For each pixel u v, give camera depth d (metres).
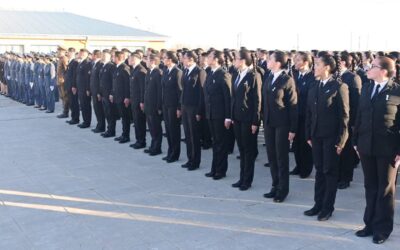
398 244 4.04
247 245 4.05
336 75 4.53
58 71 11.64
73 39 25.17
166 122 7.12
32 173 6.49
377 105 3.94
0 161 7.20
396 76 4.14
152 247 4.03
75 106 10.62
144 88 7.79
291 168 6.85
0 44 23.42
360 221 4.61
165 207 5.07
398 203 5.18
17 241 4.19
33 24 26.27
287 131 5.04
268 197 5.36
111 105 9.01
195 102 6.45
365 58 7.27
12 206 5.12
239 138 5.66
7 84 16.22
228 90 5.91
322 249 3.96
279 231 4.36
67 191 5.66
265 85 5.14
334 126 4.42
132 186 5.87
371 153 4.00
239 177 6.29
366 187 4.21
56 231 4.41
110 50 9.31
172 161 7.14
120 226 4.52
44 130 9.96
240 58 5.46
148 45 27.52
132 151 7.91
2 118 11.68
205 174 6.39
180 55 7.91
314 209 4.77
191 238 4.21
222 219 4.69
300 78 6.11
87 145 8.41
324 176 4.68
